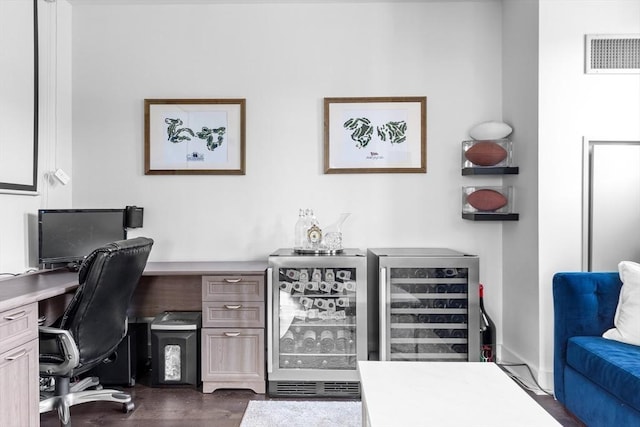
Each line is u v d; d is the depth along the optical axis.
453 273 2.78
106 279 2.09
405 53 3.27
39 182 2.93
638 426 1.70
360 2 3.27
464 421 1.33
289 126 3.29
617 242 2.73
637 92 2.72
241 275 2.75
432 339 2.77
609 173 2.73
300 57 3.28
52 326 2.23
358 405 2.60
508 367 3.08
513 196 3.10
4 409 1.74
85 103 3.29
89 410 2.54
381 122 3.26
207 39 3.29
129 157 3.30
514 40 3.07
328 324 2.79
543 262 2.73
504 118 3.24
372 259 3.04
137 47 3.29
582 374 2.15
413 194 3.28
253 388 2.77
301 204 3.29
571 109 2.73
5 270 2.60
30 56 2.75
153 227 3.29
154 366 2.84
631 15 2.71
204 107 3.27
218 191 3.30
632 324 2.14
